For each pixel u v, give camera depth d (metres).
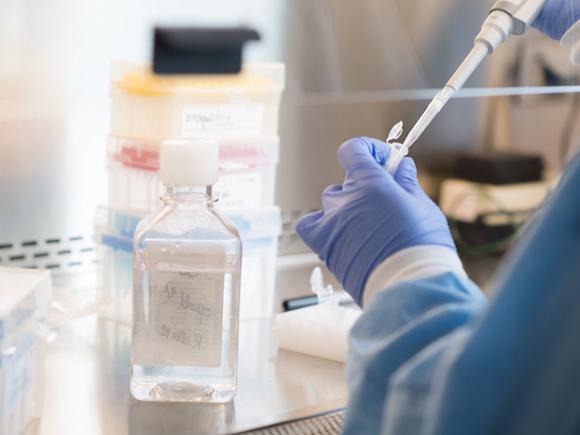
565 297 0.69
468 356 0.69
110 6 1.89
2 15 1.79
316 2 2.15
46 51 1.84
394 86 2.30
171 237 1.26
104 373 1.41
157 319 1.27
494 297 0.71
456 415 0.69
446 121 2.42
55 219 1.90
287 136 2.16
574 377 0.66
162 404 1.29
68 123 1.88
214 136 1.63
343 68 2.21
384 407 0.84
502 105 2.50
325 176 2.22
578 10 1.31
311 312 1.54
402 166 1.21
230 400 1.31
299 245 2.17
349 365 0.91
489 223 2.46
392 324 0.91
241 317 1.72
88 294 1.75
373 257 1.04
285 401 1.33
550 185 2.55
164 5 1.95
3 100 1.82
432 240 1.03
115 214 1.66
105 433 1.19
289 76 2.14
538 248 0.71
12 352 1.10
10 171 1.84
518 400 0.69
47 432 1.19
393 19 2.26
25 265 1.88
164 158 1.26
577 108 2.59
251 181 1.69
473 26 2.36
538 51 2.51
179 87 1.58
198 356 1.28
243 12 2.05
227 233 1.27
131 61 1.81
